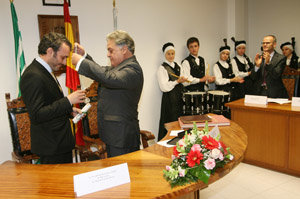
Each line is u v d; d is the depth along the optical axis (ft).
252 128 9.67
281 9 15.65
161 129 12.00
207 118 6.73
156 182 3.74
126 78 5.28
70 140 5.60
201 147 3.79
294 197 7.75
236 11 15.17
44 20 8.89
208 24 14.20
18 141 7.18
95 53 10.21
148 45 11.76
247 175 9.27
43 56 5.22
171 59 11.87
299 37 14.98
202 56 14.17
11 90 8.55
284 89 10.60
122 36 5.68
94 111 8.65
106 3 10.28
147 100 11.99
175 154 3.86
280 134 8.96
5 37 8.32
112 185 3.64
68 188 3.65
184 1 12.92
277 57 10.18
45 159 5.40
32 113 4.83
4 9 8.24
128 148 5.88
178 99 12.01
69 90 8.68
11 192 3.56
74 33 9.55
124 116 5.81
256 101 9.72
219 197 7.93
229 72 13.96
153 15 11.80
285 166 9.00
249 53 17.43
